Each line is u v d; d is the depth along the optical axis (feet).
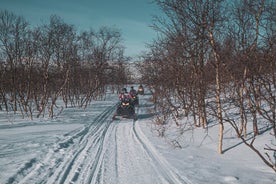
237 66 20.71
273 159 24.99
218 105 28.04
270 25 17.22
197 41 29.17
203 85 32.73
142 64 52.44
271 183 20.03
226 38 23.98
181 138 35.81
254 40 20.26
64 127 44.70
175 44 32.37
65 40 65.36
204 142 33.32
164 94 44.80
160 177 21.27
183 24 28.58
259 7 21.40
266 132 32.42
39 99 77.00
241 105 21.85
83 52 91.50
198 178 20.94
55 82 66.64
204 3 25.13
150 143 32.86
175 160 25.85
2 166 23.02
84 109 74.38
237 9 23.77
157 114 50.08
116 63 119.55
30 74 62.49
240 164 24.85
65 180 20.31
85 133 40.04
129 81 145.28
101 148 30.58
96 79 99.50
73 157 26.61
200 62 32.55
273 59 16.21
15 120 53.36
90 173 22.02
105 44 96.68
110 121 52.44
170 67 39.27
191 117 47.50
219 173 22.24
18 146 30.60
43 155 26.99
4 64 67.51
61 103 93.71
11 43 62.28
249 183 19.97
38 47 60.54
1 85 69.67
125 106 54.03
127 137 37.09
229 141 32.04
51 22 61.41
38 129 42.65
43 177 20.79
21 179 20.24
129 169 23.17
